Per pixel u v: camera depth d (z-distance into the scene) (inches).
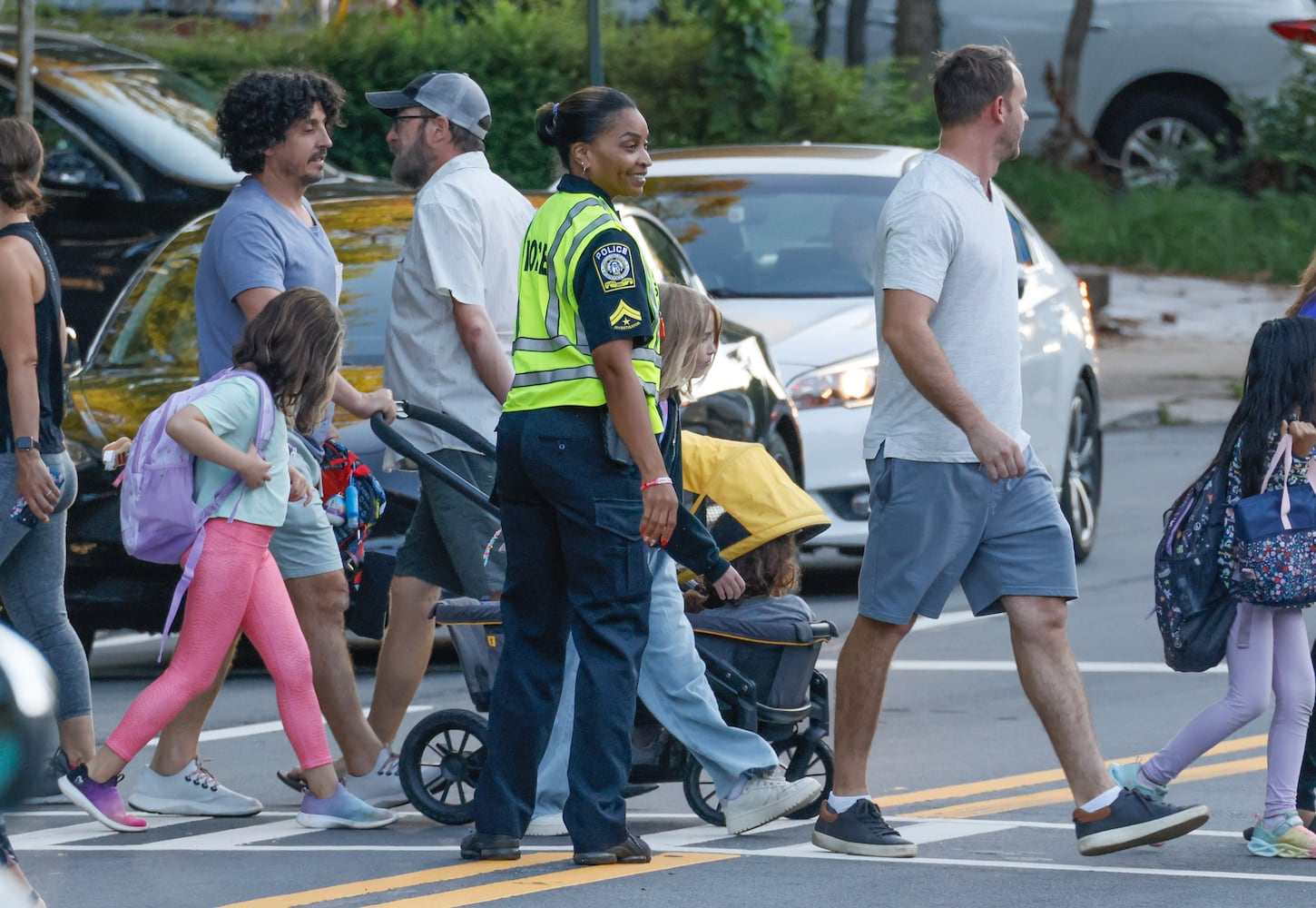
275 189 917.2
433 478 920.9
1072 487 1648.6
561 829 874.1
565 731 872.3
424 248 922.7
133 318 1268.5
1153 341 2947.8
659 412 802.2
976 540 813.2
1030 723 1114.1
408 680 943.7
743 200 1668.3
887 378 821.2
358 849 840.9
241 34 2620.6
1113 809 806.5
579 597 778.2
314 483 901.8
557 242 764.6
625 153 774.5
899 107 2719.0
